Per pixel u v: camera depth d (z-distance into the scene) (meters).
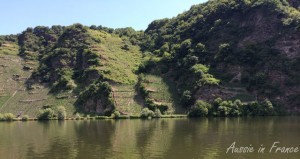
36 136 116.94
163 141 98.94
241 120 155.12
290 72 194.75
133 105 198.12
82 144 97.69
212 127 128.75
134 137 108.75
